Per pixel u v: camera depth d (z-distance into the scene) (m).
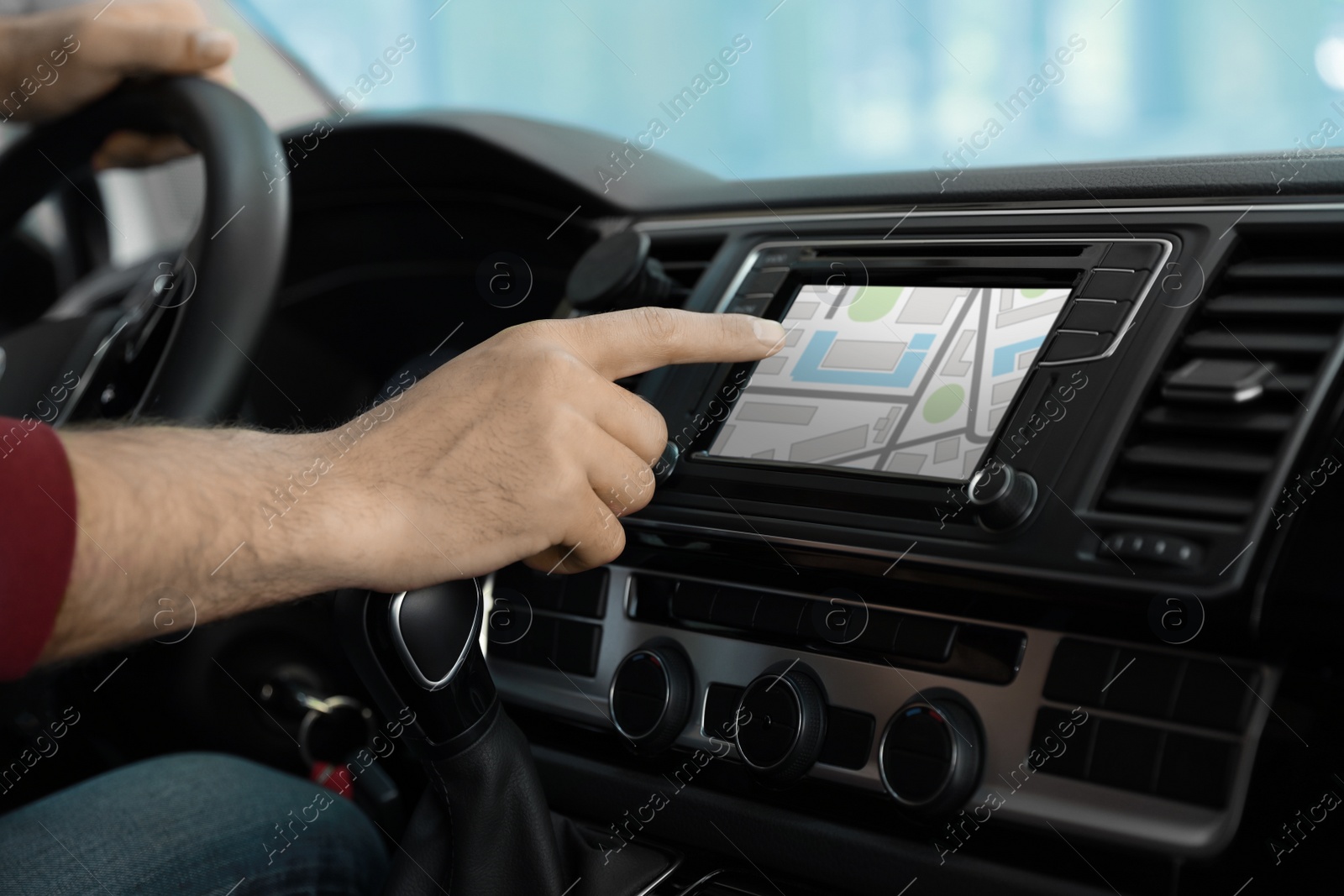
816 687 0.57
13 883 0.55
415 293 1.13
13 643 0.38
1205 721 0.48
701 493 0.63
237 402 0.70
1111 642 0.51
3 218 0.88
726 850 0.60
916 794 0.52
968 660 0.54
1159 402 0.55
